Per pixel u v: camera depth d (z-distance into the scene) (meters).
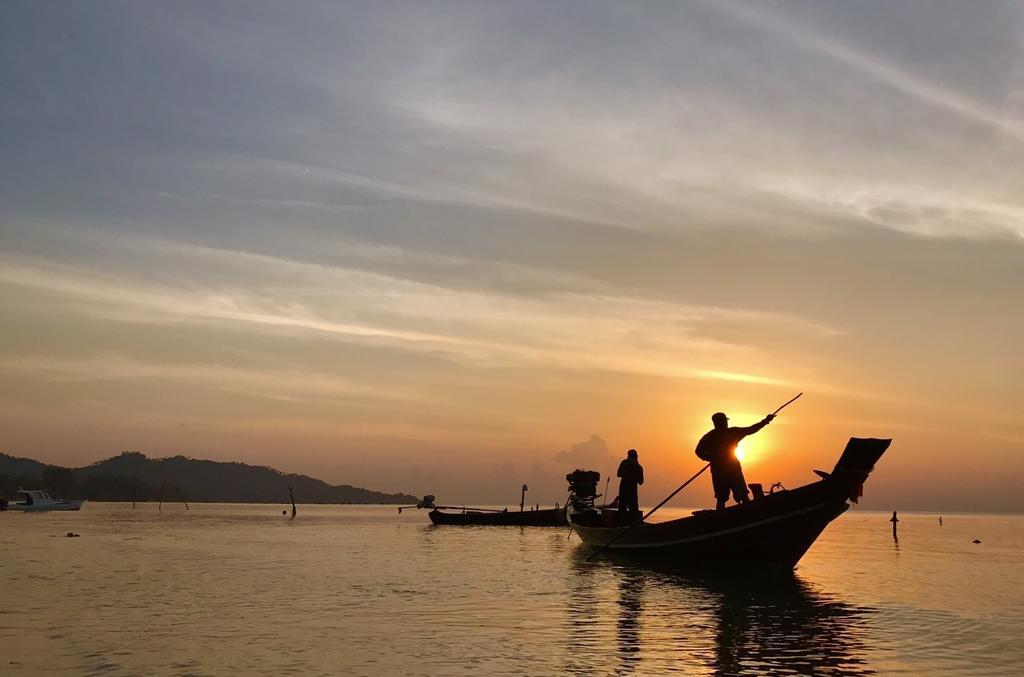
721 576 23.16
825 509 21.88
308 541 42.69
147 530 56.38
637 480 29.78
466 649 11.99
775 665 11.03
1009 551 41.25
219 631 13.46
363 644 12.35
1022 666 11.02
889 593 19.42
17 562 27.62
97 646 12.16
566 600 17.61
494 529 62.53
